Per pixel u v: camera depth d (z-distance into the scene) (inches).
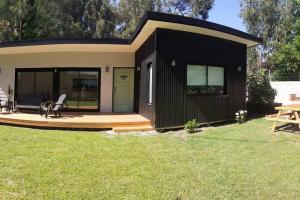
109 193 184.2
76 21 1240.8
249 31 1168.8
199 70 438.0
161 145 312.5
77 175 215.0
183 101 412.5
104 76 561.9
